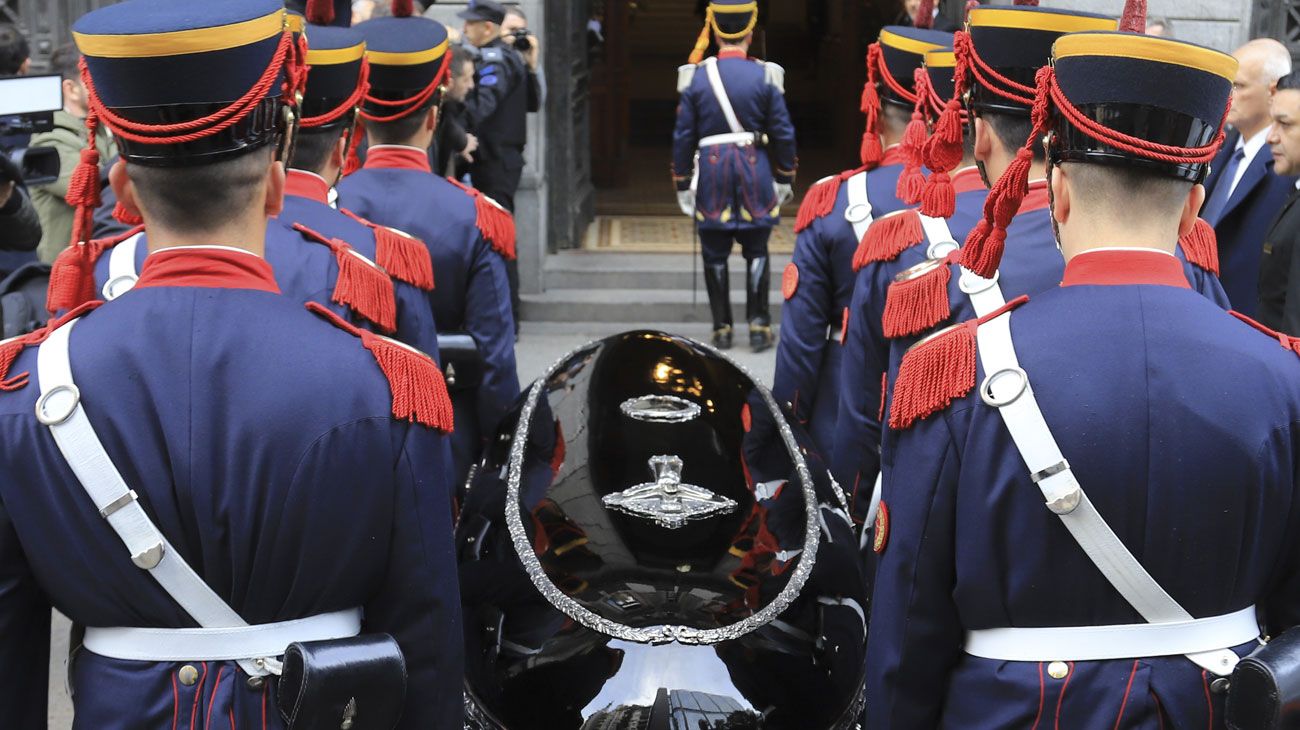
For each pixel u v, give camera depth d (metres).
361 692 1.67
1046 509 1.75
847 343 3.29
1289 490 1.77
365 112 3.68
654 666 2.48
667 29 19.44
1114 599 1.77
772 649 2.54
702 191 7.73
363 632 1.88
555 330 8.57
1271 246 4.19
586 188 10.66
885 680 1.94
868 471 3.32
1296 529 1.80
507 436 3.27
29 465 1.68
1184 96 1.72
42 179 3.82
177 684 1.71
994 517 1.78
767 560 2.71
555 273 9.01
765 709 2.48
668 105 16.41
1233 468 1.72
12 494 1.69
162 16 1.69
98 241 2.74
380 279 2.87
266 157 1.78
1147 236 1.80
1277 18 7.98
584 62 10.59
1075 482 1.73
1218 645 1.78
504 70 7.52
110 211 3.19
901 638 1.90
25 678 1.76
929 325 2.54
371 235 3.08
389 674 1.69
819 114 15.99
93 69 1.69
